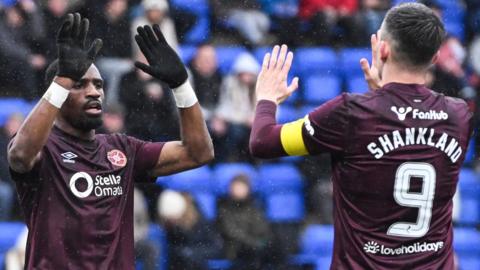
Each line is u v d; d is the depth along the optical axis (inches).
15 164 547.5
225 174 1268.5
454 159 481.7
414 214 474.3
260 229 1179.9
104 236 563.8
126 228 579.8
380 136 472.7
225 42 1418.6
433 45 477.4
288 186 1280.8
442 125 479.2
